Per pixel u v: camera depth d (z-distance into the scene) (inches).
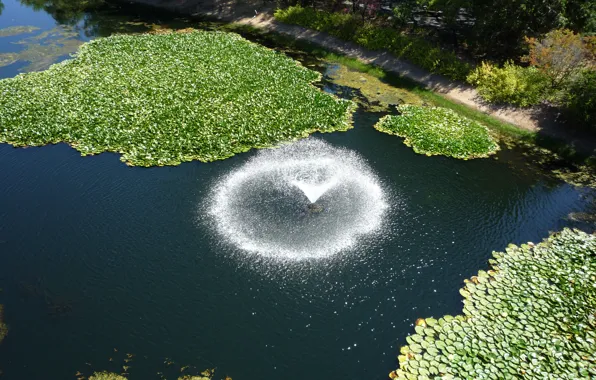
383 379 436.5
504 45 1074.1
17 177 693.9
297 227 620.7
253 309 502.3
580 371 421.7
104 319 485.4
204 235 597.0
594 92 788.0
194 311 497.0
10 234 590.9
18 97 908.6
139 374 431.5
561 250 583.8
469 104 960.3
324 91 1029.8
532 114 889.5
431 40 1197.7
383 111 949.8
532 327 470.0
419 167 763.4
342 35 1280.8
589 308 490.6
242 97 944.9
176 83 993.5
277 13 1440.7
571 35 852.0
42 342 460.4
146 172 709.9
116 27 1438.2
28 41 1299.2
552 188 722.8
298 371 441.1
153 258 561.3
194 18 1549.0
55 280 529.7
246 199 667.4
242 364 444.8
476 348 448.5
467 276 552.1
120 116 846.5
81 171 709.3
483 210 668.7
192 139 784.3
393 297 522.3
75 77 1010.7
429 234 617.3
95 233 595.8
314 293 524.1
